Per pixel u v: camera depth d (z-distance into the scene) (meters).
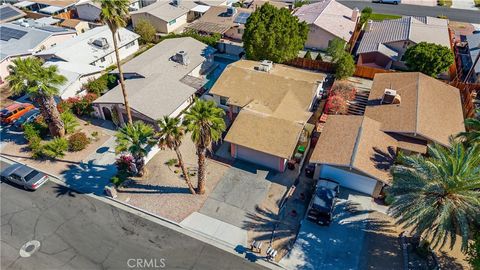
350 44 57.41
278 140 34.59
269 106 39.66
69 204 31.89
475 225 24.75
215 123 27.42
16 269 26.39
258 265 26.55
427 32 53.84
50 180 34.56
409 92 39.31
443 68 44.94
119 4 32.78
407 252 27.05
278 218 30.34
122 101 39.62
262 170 35.50
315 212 28.77
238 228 29.45
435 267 25.66
